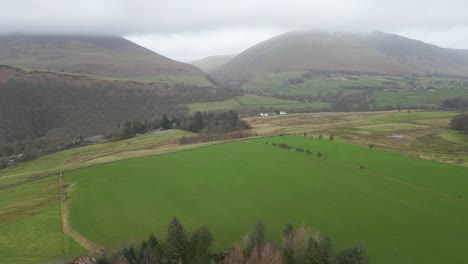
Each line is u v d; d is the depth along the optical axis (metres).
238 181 82.38
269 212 64.00
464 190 73.62
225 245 52.03
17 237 56.72
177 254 44.78
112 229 58.59
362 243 51.34
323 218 60.75
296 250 44.81
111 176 89.44
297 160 99.56
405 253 48.38
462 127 150.00
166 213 64.81
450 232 54.75
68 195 76.62
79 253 50.81
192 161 101.12
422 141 132.62
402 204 66.50
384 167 90.94
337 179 82.19
